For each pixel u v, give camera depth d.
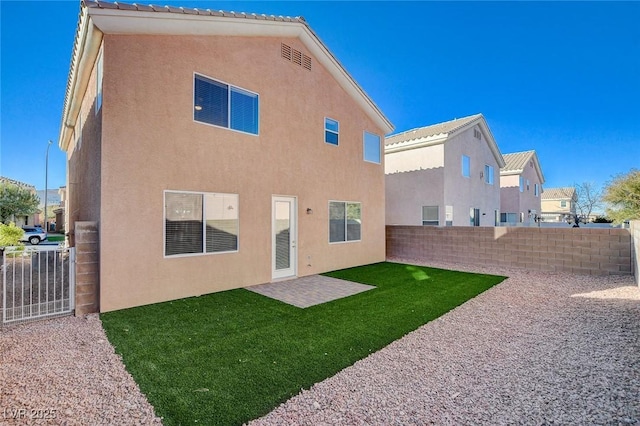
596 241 9.54
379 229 12.80
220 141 7.67
